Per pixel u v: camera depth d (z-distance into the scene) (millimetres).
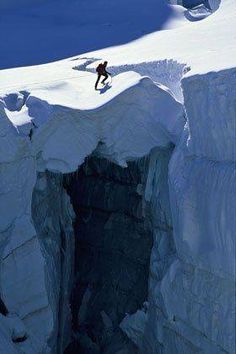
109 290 39688
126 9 66375
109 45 55438
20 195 33125
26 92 35312
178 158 31734
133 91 33344
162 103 33906
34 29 64312
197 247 29719
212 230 28734
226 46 36688
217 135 28734
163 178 34938
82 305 40656
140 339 36031
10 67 54750
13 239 32688
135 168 38125
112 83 35375
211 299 29250
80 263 42125
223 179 28297
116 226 40219
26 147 32812
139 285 37750
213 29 44562
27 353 32656
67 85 36719
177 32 49531
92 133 34062
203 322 29797
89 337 39562
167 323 32656
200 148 30266
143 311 35562
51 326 34031
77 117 33344
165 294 32312
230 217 27688
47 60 55219
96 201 41750
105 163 40594
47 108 33188
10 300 32969
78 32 61469
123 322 36875
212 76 28297
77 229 42750
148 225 37656
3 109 32188
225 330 28297
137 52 42219
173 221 31453
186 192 30219
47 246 36000
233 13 49656
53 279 35844
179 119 33469
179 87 34562
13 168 32781
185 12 64938
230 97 27516
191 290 30484
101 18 64875
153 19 62688
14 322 32531
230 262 27719
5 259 32562
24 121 33062
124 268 39156
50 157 33906
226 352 28406
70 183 43719
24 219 33031
